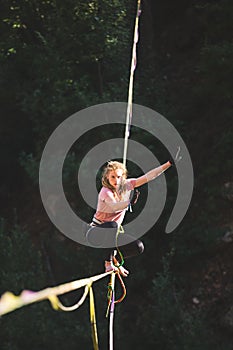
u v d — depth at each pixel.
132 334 48.22
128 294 50.09
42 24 53.91
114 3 50.31
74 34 51.34
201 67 52.53
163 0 64.50
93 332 15.02
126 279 49.94
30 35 54.56
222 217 50.28
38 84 54.91
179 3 64.06
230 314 47.72
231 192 50.19
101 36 50.84
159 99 54.16
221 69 51.53
